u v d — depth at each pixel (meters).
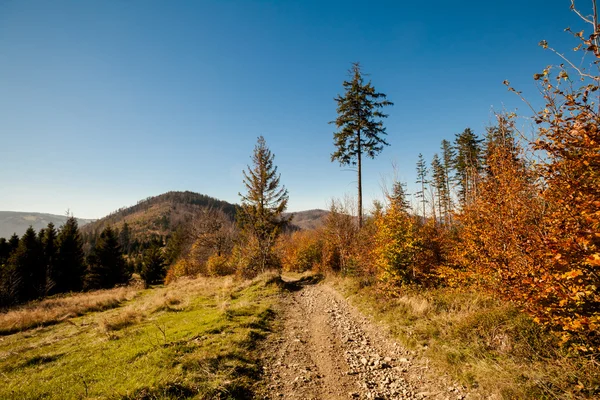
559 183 4.11
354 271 18.09
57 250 42.78
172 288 23.66
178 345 6.92
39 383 5.73
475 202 9.62
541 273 5.34
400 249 12.21
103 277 44.00
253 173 23.25
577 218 3.85
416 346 7.11
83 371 6.14
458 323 7.10
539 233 5.50
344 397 5.26
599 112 3.45
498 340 5.90
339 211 23.89
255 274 22.23
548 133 3.91
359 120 20.56
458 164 26.73
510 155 7.59
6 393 5.35
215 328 8.38
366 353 7.32
